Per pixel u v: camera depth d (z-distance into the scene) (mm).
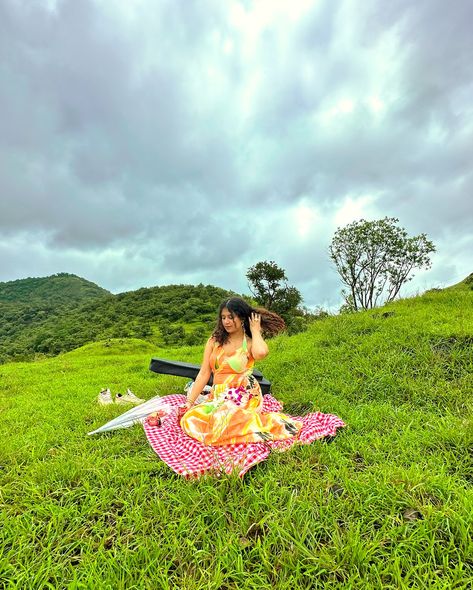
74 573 2109
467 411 4023
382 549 2215
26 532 2549
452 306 8375
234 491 2785
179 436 3742
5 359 49219
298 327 21734
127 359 15344
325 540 2350
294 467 3162
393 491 2650
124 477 3184
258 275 36250
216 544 2311
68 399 6906
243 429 3383
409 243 19172
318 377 5664
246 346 4070
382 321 7707
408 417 3998
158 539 2414
